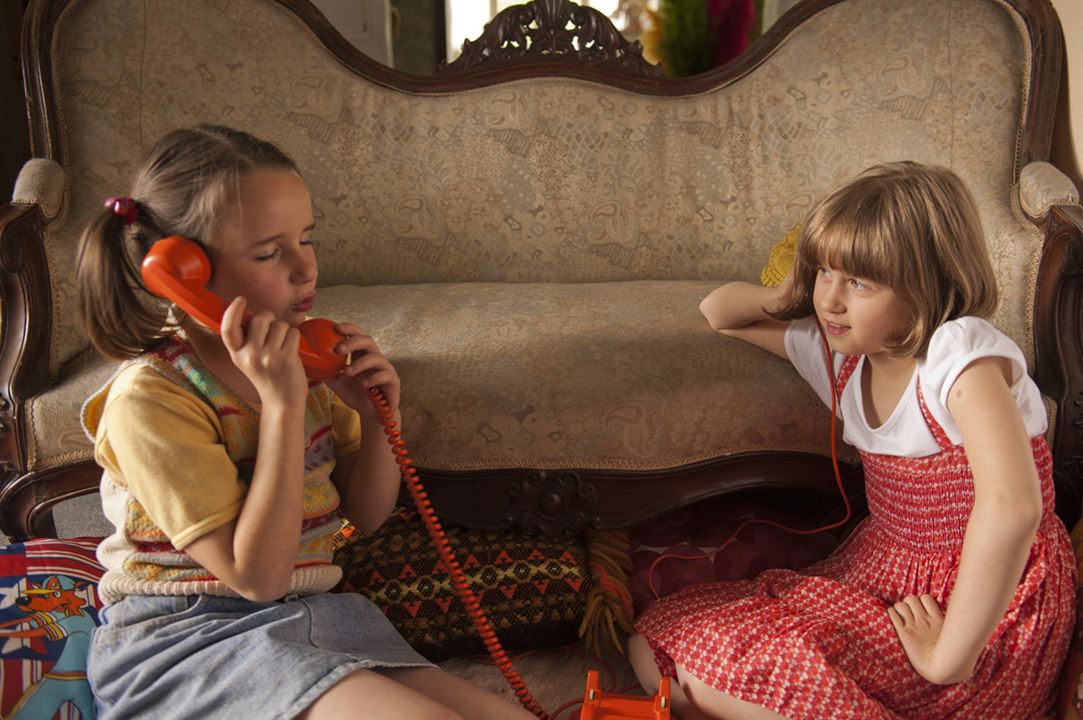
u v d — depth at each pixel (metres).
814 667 1.36
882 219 1.38
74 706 1.40
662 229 2.60
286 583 1.30
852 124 2.47
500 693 1.70
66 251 2.06
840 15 2.50
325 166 2.53
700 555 1.89
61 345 1.99
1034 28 2.31
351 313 2.16
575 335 1.98
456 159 2.57
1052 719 1.49
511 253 2.60
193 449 1.27
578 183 2.58
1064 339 1.95
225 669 1.26
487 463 1.85
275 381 1.25
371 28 3.79
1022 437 1.31
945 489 1.45
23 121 3.72
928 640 1.40
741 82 2.58
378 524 1.59
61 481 1.89
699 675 1.45
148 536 1.32
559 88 2.57
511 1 3.86
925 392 1.42
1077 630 1.51
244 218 1.25
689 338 1.94
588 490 1.85
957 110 2.36
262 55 2.47
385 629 1.46
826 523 2.10
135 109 2.34
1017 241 2.04
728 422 1.85
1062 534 1.50
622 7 3.62
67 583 1.59
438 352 1.93
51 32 2.30
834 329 1.49
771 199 2.56
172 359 1.34
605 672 1.76
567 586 1.77
